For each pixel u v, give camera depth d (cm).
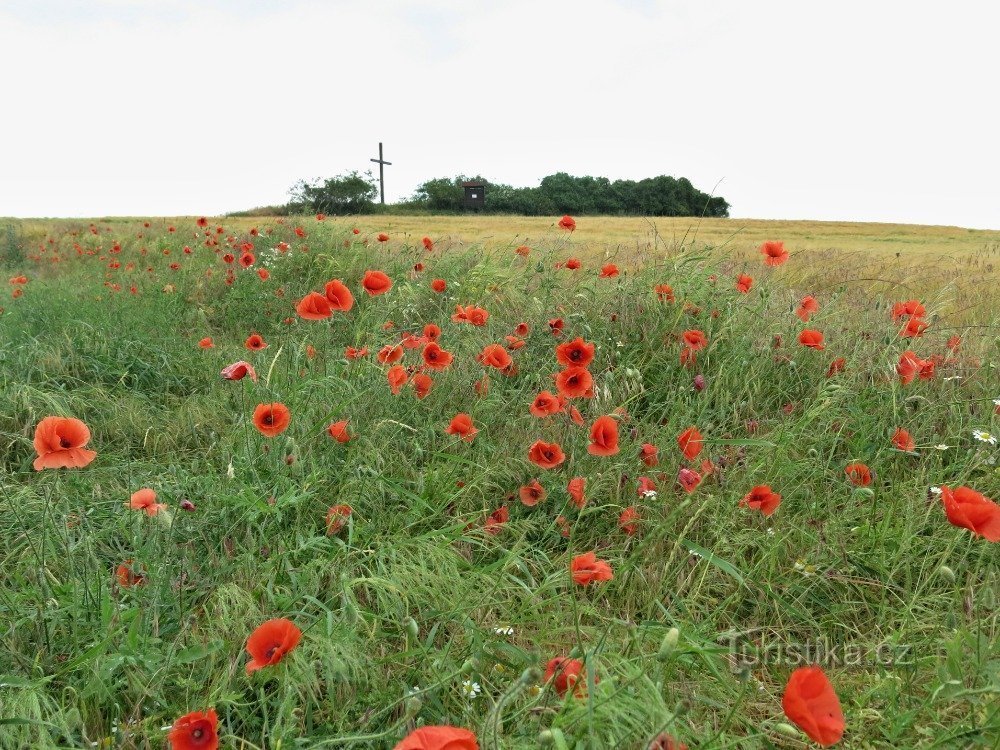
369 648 228
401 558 257
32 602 233
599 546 304
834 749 200
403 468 345
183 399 500
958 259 1330
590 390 343
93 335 583
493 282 714
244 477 319
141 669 204
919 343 507
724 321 506
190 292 895
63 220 2814
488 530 296
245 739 191
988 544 275
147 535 262
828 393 369
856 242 2650
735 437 388
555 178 7094
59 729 178
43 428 204
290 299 844
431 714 197
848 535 297
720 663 225
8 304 730
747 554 302
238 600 231
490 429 399
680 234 2347
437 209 6588
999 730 174
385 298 692
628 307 538
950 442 366
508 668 217
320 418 373
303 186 4744
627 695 174
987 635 228
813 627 254
